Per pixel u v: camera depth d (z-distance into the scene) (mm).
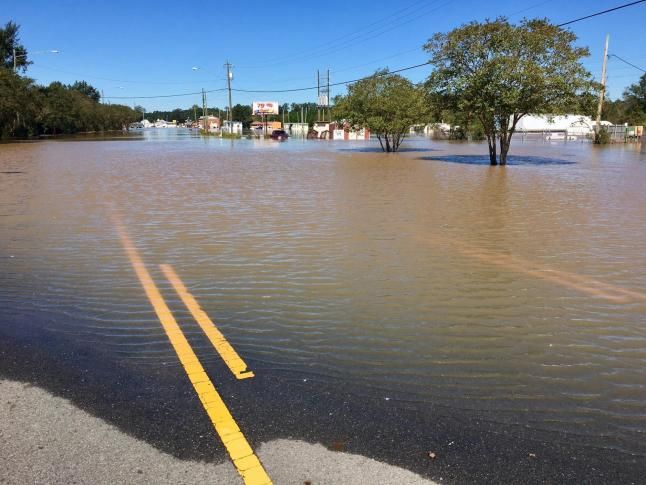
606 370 4223
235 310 5586
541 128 79312
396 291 6215
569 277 6754
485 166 25281
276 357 4457
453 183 17625
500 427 3416
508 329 5070
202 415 3547
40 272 7004
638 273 6930
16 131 68625
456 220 10727
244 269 7145
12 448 3186
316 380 4047
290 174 20891
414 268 7176
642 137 59469
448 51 24906
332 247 8375
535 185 17047
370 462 3057
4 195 14336
